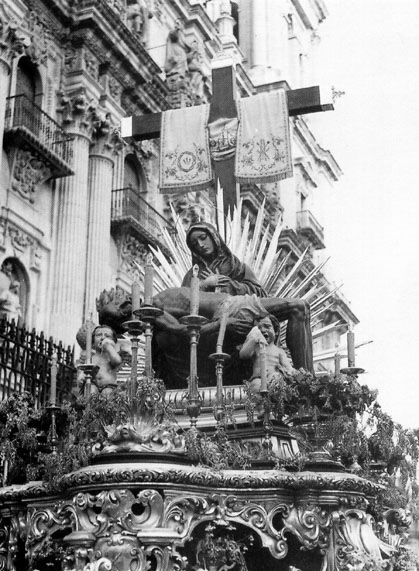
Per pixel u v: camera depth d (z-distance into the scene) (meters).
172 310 6.69
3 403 5.70
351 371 5.62
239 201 9.55
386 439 5.76
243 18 32.50
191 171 9.73
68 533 5.25
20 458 5.71
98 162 19.70
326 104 9.53
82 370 5.80
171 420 5.09
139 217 21.00
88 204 19.25
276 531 5.13
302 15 35.34
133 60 20.80
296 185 31.11
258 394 5.48
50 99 18.73
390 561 5.39
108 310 6.77
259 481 5.12
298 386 5.41
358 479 5.27
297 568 5.25
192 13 24.91
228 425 5.73
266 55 31.97
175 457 4.95
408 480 6.34
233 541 5.09
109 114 19.83
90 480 4.79
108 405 5.00
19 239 17.06
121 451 4.89
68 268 17.91
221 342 5.60
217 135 9.70
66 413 5.55
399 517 6.14
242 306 6.57
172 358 6.70
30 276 17.28
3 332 11.77
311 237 29.73
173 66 23.97
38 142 17.14
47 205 18.16
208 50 25.78
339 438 5.46
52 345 12.30
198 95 24.75
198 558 4.95
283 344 7.49
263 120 9.62
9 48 16.86
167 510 4.79
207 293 6.75
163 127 9.96
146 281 5.20
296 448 5.61
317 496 5.20
